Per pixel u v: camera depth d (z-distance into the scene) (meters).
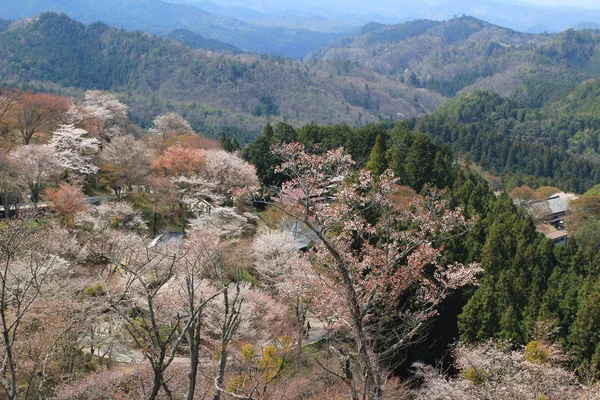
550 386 19.45
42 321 20.17
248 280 30.17
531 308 31.06
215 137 136.75
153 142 59.56
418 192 46.53
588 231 58.38
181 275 23.77
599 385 20.36
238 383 16.50
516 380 19.70
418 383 27.23
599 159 134.12
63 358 20.56
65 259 28.30
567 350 29.11
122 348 25.02
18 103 52.09
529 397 18.48
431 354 30.98
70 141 47.16
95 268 28.44
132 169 45.84
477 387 20.23
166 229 41.50
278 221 39.62
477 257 34.91
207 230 32.94
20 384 18.00
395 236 18.03
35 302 21.02
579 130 153.12
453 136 123.56
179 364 21.05
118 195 45.38
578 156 135.00
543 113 161.50
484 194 48.56
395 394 21.05
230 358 21.44
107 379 19.12
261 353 21.88
